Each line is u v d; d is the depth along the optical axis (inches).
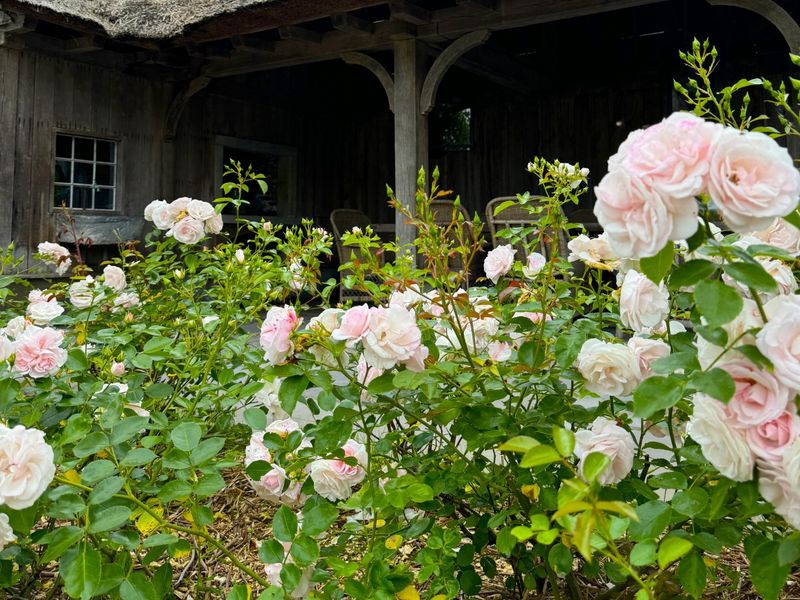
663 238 29.3
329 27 294.0
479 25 240.4
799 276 50.4
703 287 30.8
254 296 85.5
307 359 46.9
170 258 106.3
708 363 33.4
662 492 74.4
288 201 374.6
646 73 320.2
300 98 378.6
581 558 61.1
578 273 171.0
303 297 286.4
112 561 50.4
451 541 49.7
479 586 53.6
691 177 28.9
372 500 48.7
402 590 47.6
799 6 272.1
